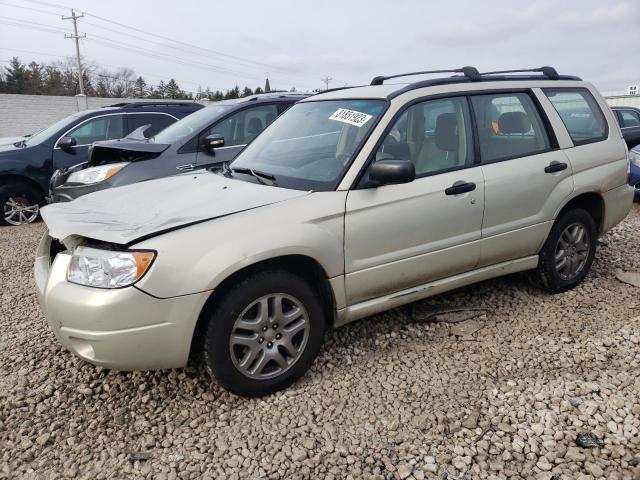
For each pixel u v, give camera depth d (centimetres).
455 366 331
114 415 292
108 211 318
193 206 304
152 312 263
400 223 331
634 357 328
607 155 443
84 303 262
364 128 341
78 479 245
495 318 395
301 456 253
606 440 255
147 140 650
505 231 383
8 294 492
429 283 363
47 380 329
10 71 6512
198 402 302
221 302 280
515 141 397
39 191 833
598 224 457
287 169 351
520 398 291
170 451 263
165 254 265
